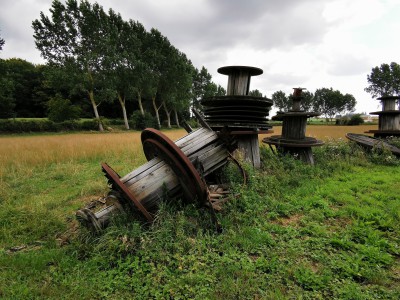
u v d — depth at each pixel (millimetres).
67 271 3230
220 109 7406
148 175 4270
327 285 2908
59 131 39250
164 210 4074
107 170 3873
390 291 2816
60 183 7441
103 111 61875
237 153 6734
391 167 8570
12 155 11242
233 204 4766
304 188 6145
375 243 3734
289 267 3209
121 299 2748
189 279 2969
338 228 4285
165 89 50875
